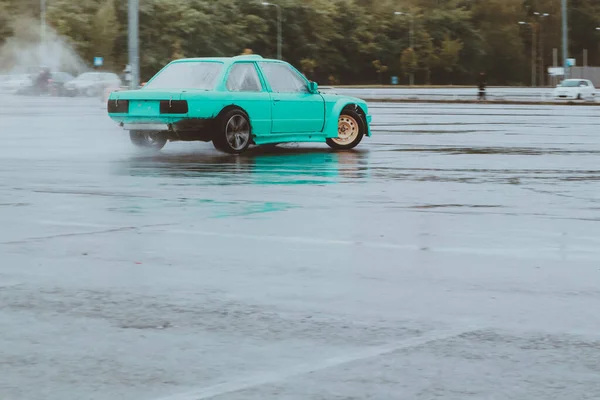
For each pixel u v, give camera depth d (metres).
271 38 163.38
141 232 12.20
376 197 15.52
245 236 11.95
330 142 25.20
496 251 11.01
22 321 7.99
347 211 13.98
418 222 13.02
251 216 13.49
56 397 6.10
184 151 24.48
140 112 22.80
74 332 7.65
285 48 164.62
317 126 24.41
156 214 13.66
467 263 10.34
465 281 9.48
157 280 9.53
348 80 175.88
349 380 6.43
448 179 18.11
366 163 21.28
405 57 159.50
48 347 7.23
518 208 14.34
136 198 15.33
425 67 171.88
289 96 23.83
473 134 31.77
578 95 78.19
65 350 7.14
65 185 17.08
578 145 26.78
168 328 7.77
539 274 9.79
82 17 128.50
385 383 6.36
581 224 12.87
